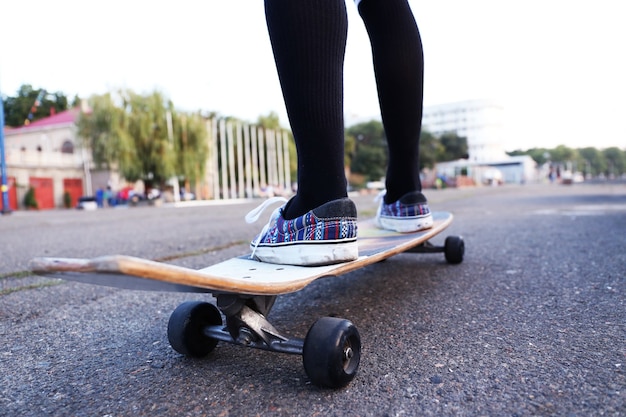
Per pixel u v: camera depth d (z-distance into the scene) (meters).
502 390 0.97
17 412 0.96
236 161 25.58
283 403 0.95
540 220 4.70
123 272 0.65
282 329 1.45
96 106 19.67
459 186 40.34
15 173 23.36
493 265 2.37
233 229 4.90
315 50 1.14
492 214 5.84
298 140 1.20
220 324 1.23
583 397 0.93
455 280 2.05
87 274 0.69
